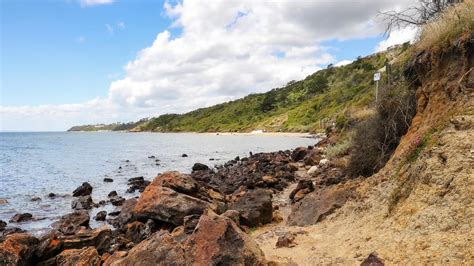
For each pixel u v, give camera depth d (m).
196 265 6.34
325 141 37.69
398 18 12.30
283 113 131.88
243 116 161.25
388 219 7.04
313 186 16.30
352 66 143.38
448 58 9.57
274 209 14.48
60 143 93.62
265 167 26.72
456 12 9.61
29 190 23.91
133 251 6.81
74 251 9.58
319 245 7.76
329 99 106.50
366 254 6.32
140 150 62.66
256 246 6.96
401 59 18.80
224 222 6.87
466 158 6.16
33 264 9.45
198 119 193.00
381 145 13.23
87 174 31.67
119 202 19.06
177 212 12.45
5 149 68.50
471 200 5.53
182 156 47.28
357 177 13.40
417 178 6.88
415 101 12.20
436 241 5.42
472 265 4.67
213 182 22.98
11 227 14.66
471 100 7.71
